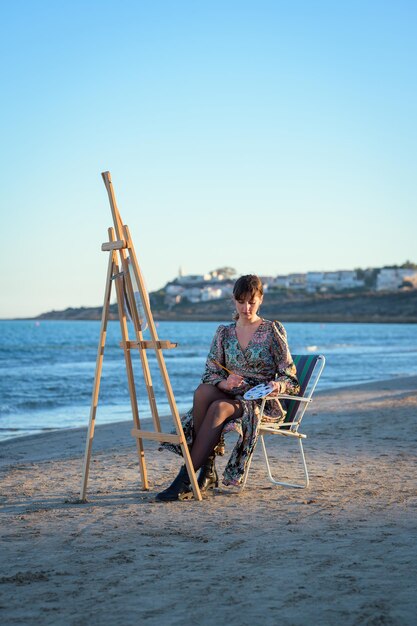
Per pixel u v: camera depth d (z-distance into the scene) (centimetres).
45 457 829
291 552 395
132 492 574
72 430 1136
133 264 537
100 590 335
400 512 492
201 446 538
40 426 1271
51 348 5716
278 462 719
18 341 7538
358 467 685
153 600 322
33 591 334
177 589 336
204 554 392
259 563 375
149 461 745
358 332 12088
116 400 1756
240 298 554
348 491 567
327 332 11912
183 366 3266
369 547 404
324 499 536
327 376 2662
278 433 568
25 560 383
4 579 350
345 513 489
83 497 539
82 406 1630
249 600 321
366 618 299
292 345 6600
